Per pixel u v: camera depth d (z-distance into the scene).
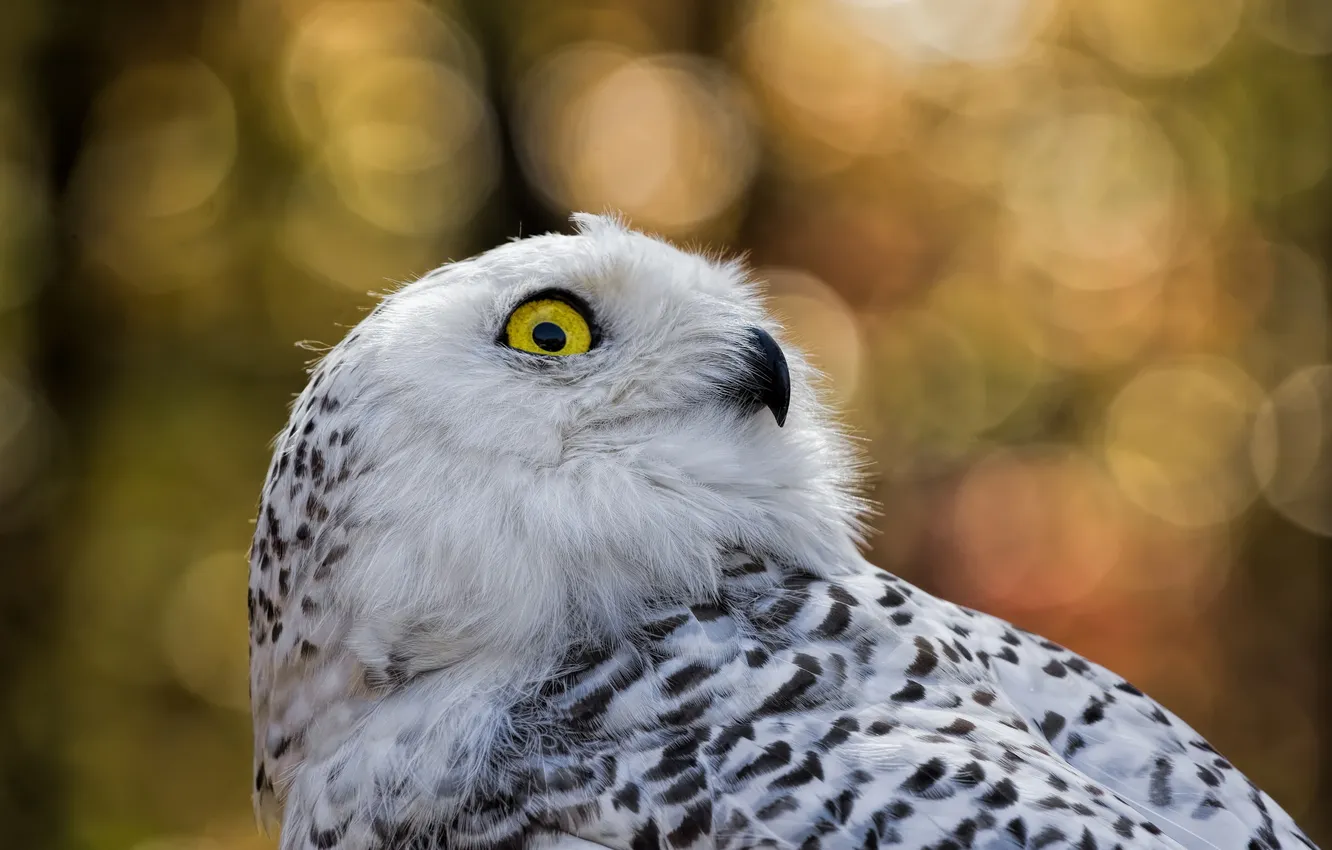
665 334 4.15
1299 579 13.14
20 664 12.41
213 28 13.42
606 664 3.73
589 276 4.11
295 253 13.52
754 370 4.21
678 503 3.98
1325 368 13.38
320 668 3.95
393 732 3.78
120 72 13.24
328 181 13.81
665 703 3.61
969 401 12.81
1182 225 13.68
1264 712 12.86
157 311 13.33
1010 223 13.48
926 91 13.73
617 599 3.86
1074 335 13.34
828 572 4.14
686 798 3.38
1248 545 13.23
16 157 13.10
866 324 13.03
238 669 12.61
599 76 13.29
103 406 13.02
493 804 3.56
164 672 12.58
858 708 3.55
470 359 3.96
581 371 4.04
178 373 12.98
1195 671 12.84
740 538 4.06
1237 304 13.52
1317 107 13.41
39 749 12.16
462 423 3.86
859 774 3.33
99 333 13.16
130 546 12.84
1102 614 12.43
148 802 12.20
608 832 3.41
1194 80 13.77
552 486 3.90
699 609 3.88
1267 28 13.52
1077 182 13.66
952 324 13.08
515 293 4.05
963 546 12.29
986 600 12.15
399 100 14.12
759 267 13.05
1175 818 3.77
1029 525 12.34
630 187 13.21
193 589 12.67
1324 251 13.38
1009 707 3.77
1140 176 13.73
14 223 13.12
